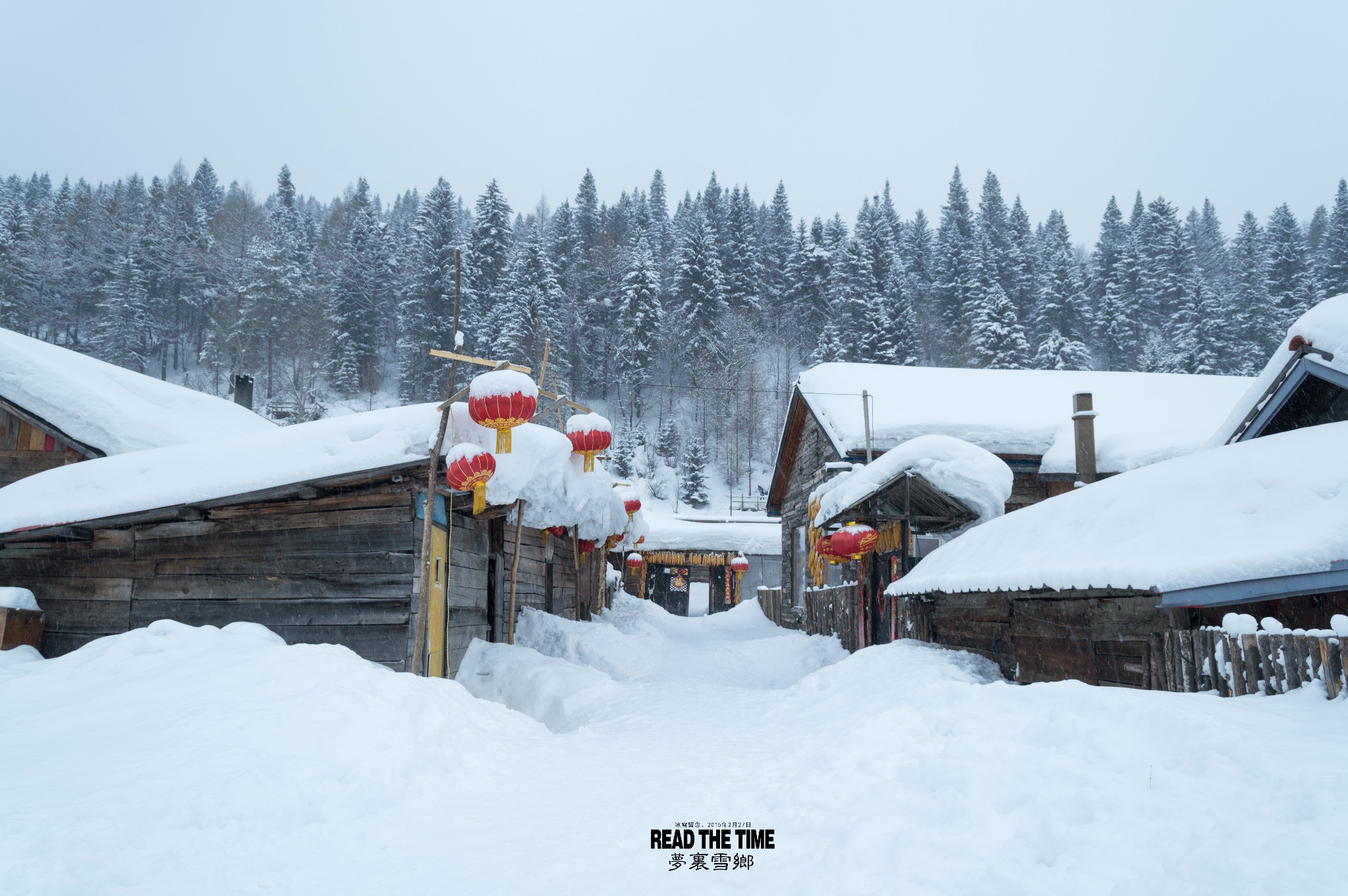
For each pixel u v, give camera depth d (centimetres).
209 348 5766
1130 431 1670
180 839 383
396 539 904
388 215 10700
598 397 6719
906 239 8519
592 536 1681
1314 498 516
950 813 349
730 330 6806
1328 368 759
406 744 579
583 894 343
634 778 578
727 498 5550
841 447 1705
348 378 5862
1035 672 813
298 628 905
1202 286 5916
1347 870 236
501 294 5350
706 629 2473
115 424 1276
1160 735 366
